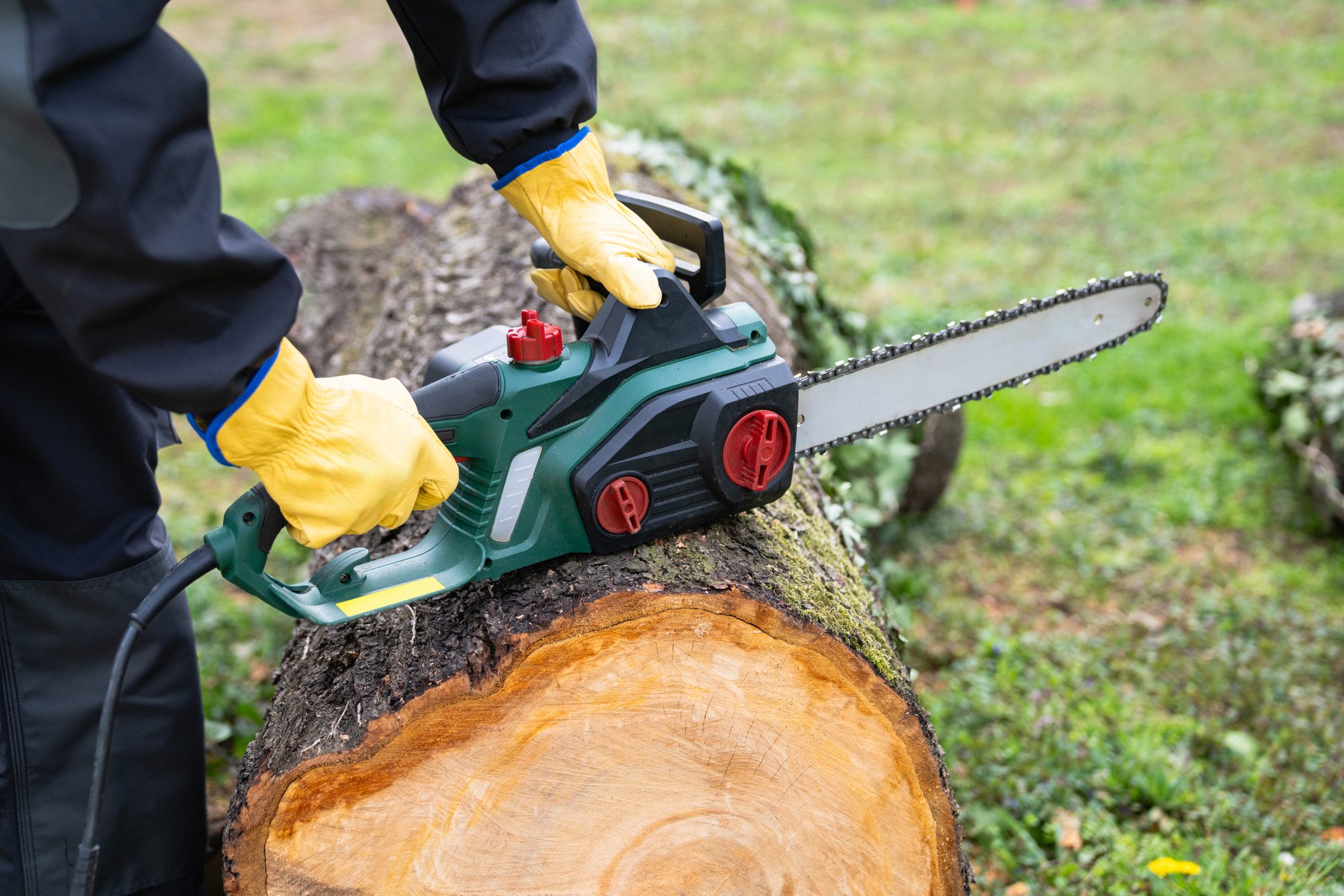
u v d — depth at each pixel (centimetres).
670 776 163
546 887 163
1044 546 411
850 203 804
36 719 175
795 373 321
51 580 173
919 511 423
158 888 190
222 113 1021
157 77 120
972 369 198
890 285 645
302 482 138
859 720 166
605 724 160
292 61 1217
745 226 378
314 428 138
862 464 358
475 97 160
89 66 115
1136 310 210
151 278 120
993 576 395
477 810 159
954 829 175
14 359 166
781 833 168
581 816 162
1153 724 308
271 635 343
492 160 164
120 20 116
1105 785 285
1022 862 261
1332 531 409
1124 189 812
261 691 317
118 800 182
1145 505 433
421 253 351
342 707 158
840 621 170
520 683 155
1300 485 432
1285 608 368
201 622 346
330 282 408
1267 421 475
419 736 153
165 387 126
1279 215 741
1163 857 247
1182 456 464
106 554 177
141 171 118
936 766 172
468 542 159
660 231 179
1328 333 448
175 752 188
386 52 1256
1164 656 344
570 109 160
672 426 163
